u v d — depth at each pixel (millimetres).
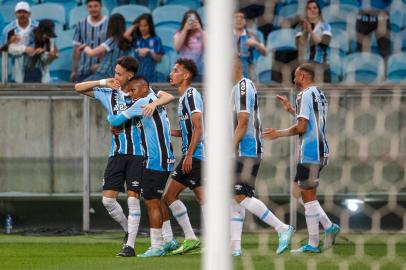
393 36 35688
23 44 39344
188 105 27328
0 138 36219
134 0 42469
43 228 35688
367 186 33969
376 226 33938
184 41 37906
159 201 26844
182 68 27422
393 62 35500
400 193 33812
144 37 38469
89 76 38469
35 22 39625
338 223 34156
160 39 39438
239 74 25500
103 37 38625
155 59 38438
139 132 26859
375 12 35344
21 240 32844
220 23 9664
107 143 35844
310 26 32469
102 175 35906
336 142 34000
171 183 28016
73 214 36281
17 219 36312
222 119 9812
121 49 38281
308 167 27391
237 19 32906
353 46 35031
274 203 34562
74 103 36094
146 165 26484
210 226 9836
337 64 34656
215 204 9828
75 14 42438
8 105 36250
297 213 33969
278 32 34844
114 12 42375
